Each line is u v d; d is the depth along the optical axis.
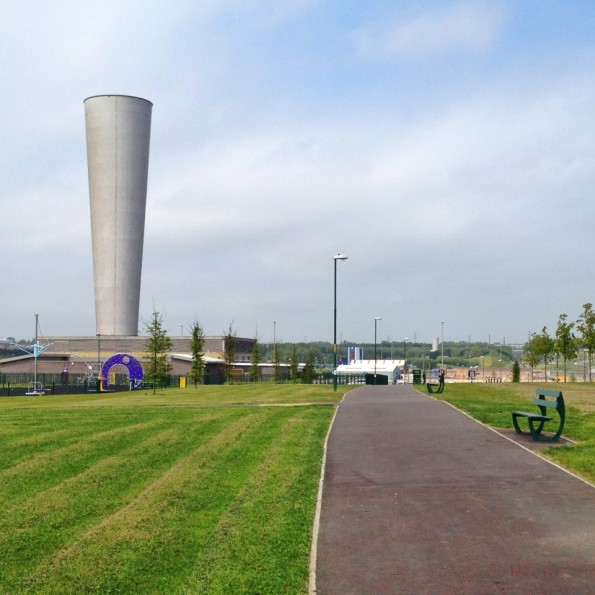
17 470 13.65
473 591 6.86
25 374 80.44
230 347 77.56
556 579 7.12
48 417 23.48
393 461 13.84
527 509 9.89
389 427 19.02
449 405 24.95
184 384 58.78
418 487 11.48
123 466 13.88
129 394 45.69
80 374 84.06
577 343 63.53
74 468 13.86
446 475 12.34
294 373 82.06
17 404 34.00
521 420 19.66
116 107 77.88
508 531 8.84
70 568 8.02
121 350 81.56
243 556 8.13
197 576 7.60
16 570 8.08
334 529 9.17
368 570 7.57
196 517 10.07
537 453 14.32
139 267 81.50
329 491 11.40
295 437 17.34
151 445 16.41
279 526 9.27
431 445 15.66
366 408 24.86
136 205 79.88
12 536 9.36
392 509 10.12
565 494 10.73
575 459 13.18
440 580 7.20
